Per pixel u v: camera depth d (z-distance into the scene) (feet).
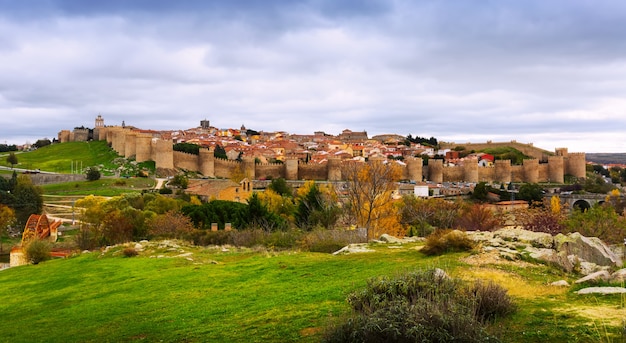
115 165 620.90
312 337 51.49
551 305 52.95
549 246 91.45
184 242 167.94
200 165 586.04
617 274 64.08
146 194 374.84
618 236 173.47
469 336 40.40
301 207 245.65
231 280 90.02
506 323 47.98
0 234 298.35
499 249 87.71
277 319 59.93
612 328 44.09
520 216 237.86
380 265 87.51
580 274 74.69
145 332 62.64
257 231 165.58
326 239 135.74
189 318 66.49
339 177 568.41
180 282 93.20
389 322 41.65
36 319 80.02
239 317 63.67
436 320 41.57
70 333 67.87
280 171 581.94
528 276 70.33
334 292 69.46
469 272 72.38
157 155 561.02
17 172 598.34
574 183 630.74
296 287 77.51
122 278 106.83
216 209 237.86
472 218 247.50
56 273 128.57
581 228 176.86
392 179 215.72
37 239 191.52
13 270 150.20
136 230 220.43
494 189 487.20
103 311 77.97
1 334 72.49
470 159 629.92
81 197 429.79
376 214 208.44
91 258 145.59
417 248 105.91
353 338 42.86
